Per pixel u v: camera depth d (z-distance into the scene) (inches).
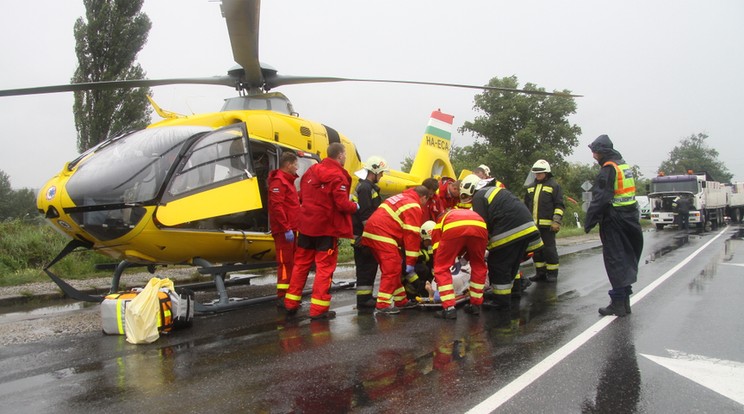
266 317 241.1
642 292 280.1
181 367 162.4
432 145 535.5
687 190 954.7
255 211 295.9
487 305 252.2
